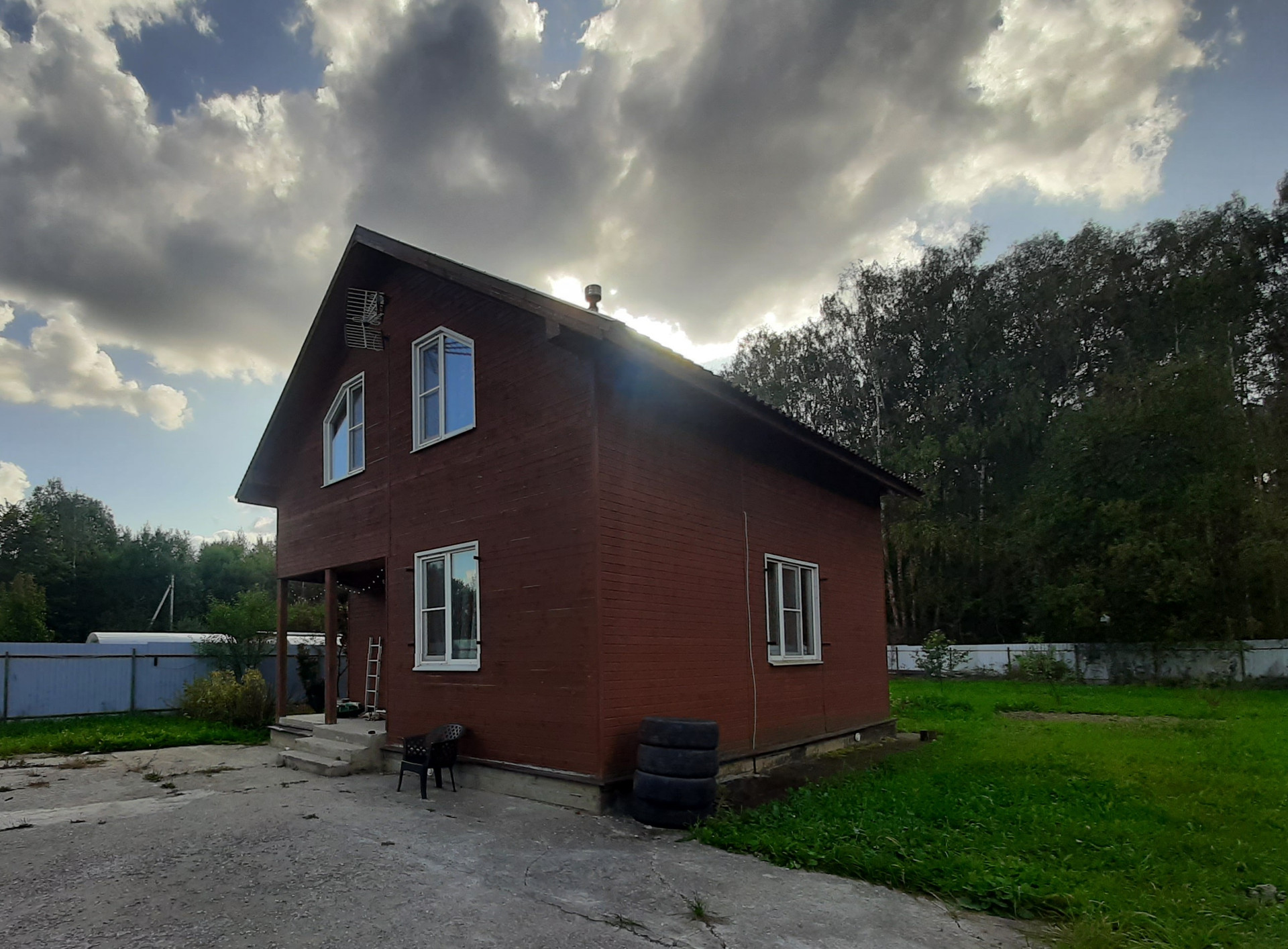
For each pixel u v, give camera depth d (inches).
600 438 289.9
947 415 1467.8
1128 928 163.8
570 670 285.3
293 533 498.3
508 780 302.0
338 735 402.9
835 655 448.1
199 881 189.2
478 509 337.7
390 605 386.9
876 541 525.3
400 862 206.5
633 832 247.0
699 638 330.3
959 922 171.0
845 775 339.9
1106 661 1034.1
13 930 157.5
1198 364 1052.5
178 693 722.2
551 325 285.7
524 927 162.9
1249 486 1024.2
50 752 455.8
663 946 154.7
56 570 1941.4
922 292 1526.8
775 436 404.2
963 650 1110.4
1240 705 678.5
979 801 277.4
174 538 2519.7
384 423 411.5
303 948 149.3
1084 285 1428.4
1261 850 223.5
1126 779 320.8
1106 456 1079.0
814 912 175.0
